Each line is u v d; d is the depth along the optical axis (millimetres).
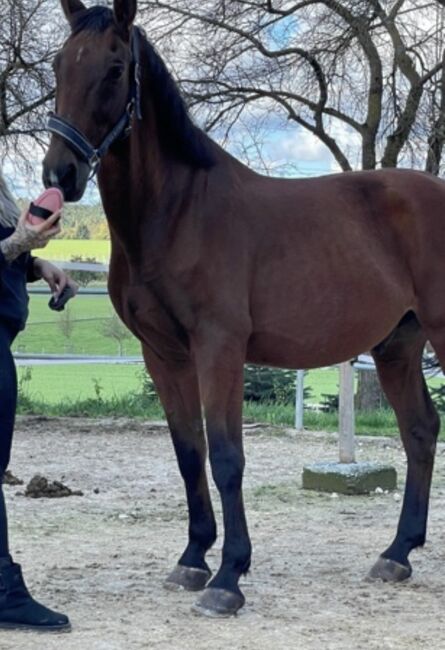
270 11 15148
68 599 5039
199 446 5340
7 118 14172
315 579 5547
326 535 6691
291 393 15219
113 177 4859
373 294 5355
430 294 5535
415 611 4914
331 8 14625
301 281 5141
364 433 12133
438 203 5621
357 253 5320
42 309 25297
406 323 5766
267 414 12992
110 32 4668
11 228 4516
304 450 10594
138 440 11195
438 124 15117
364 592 5277
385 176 5652
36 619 4465
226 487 4797
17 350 17625
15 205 4602
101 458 9953
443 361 5559
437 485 8555
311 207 5289
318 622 4688
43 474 8992
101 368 27344
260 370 15195
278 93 15617
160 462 9766
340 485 8164
